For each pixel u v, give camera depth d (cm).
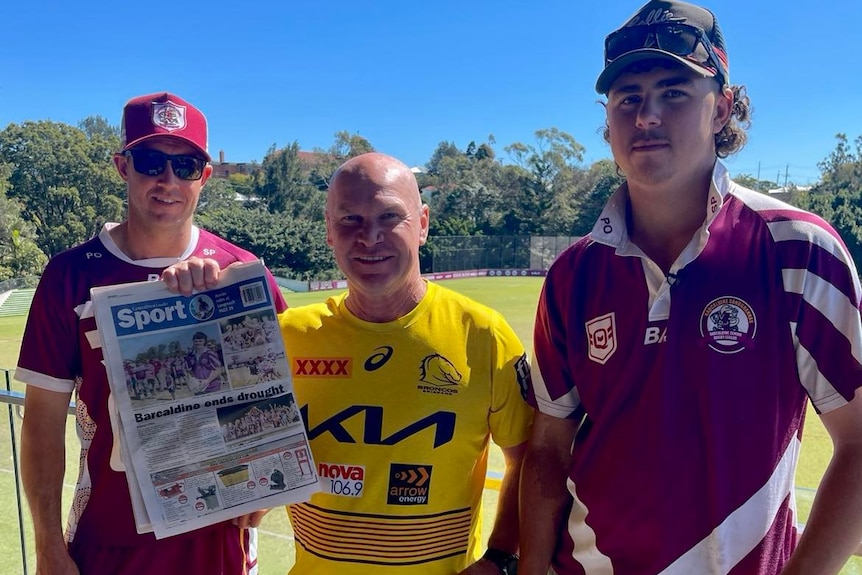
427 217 204
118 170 217
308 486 178
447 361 186
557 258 179
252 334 181
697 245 153
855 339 138
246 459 177
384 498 180
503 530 197
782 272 145
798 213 148
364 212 181
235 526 213
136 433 172
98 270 205
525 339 1669
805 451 701
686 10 156
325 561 183
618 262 164
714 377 149
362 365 187
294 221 5112
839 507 139
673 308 152
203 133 218
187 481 173
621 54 159
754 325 147
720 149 178
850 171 5612
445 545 183
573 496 177
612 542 166
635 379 158
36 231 4647
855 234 3744
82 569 202
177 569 204
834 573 140
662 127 154
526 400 190
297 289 3953
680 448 153
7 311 2506
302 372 193
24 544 329
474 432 186
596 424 167
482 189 6412
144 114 207
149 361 175
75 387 206
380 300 188
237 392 179
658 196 161
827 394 142
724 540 151
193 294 179
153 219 209
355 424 183
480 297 3111
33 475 196
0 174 4731
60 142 5000
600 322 165
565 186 6250
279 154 6538
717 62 156
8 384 336
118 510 199
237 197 6825
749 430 148
